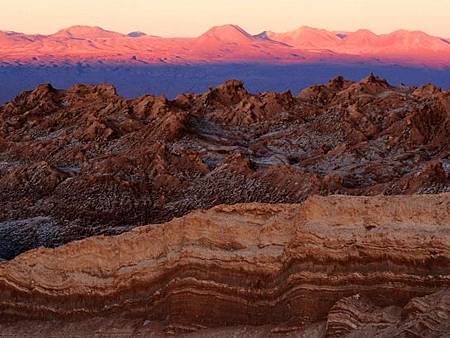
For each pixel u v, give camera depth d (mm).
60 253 34375
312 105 117500
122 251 33031
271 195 70875
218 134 104375
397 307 25516
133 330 31234
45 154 99875
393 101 105375
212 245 30750
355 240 26969
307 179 70562
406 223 26500
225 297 29891
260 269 29438
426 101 103062
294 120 109562
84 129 105188
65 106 124312
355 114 100875
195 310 30281
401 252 26062
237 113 112250
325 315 27078
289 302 28031
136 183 77312
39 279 34219
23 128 115875
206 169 82125
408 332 23016
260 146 97188
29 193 80562
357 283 26656
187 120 102625
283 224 29781
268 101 115312
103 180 77375
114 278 32781
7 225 70188
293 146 97188
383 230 26625
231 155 80250
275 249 29453
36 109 122375
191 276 30594
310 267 27625
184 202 74250
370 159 83750
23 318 34062
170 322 30562
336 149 87062
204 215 31500
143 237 32781
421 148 85375
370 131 95750
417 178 63031
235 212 31219
